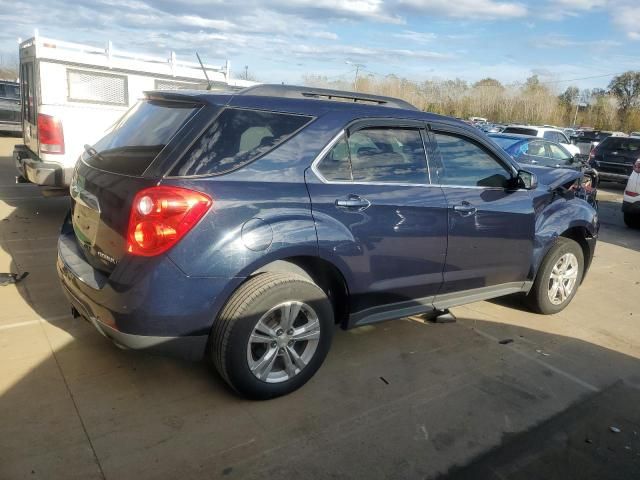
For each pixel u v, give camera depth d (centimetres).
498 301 539
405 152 373
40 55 672
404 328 449
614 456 301
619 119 7394
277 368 329
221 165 296
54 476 248
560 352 429
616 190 1672
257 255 296
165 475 255
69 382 324
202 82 853
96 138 703
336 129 336
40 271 509
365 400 335
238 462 269
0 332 379
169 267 278
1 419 284
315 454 280
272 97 327
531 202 453
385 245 352
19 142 1678
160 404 311
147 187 280
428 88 7669
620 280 658
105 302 288
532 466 287
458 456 289
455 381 368
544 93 7631
